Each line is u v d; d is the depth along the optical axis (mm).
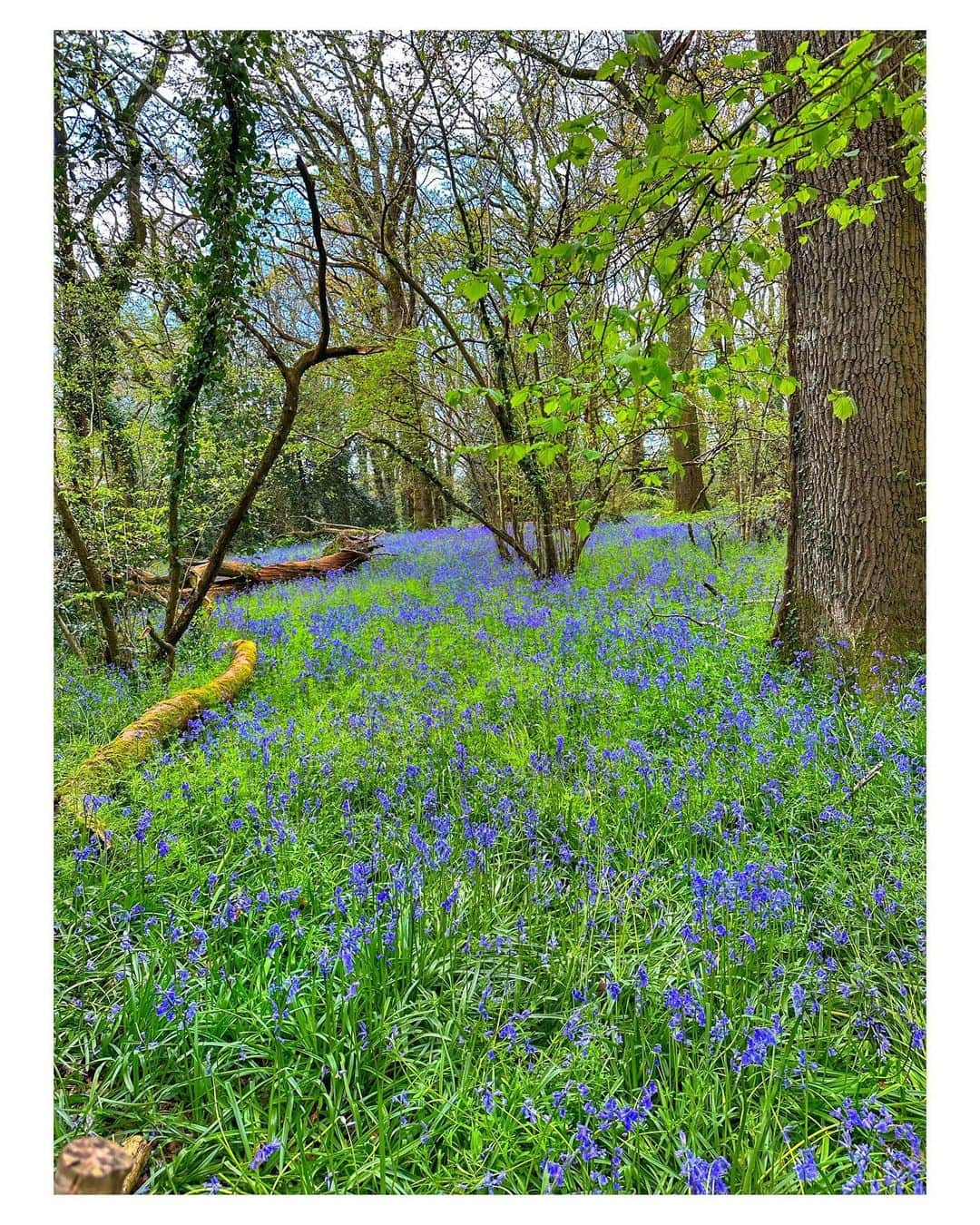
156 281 7992
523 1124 2336
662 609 7363
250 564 14156
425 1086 2439
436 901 3244
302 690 6473
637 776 4098
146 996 2748
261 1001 2793
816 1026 2684
